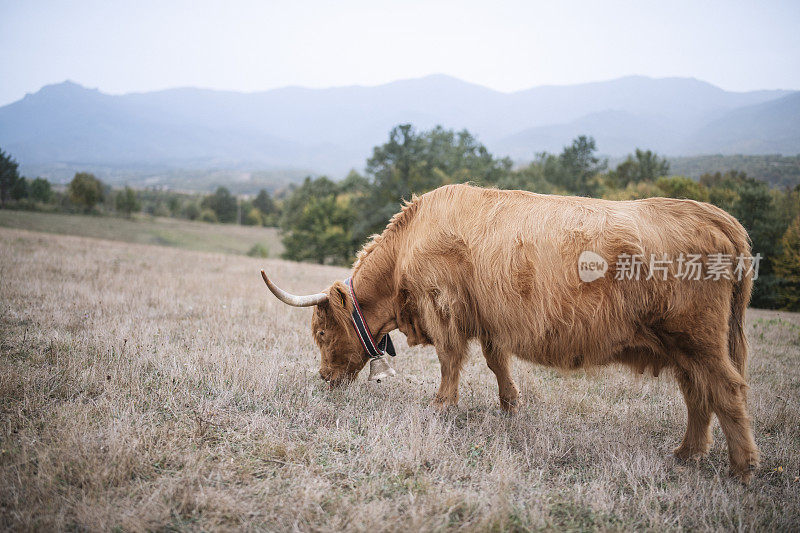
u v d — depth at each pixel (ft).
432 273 14.12
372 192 158.40
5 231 74.79
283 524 8.89
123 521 8.54
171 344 19.08
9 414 12.05
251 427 12.47
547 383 19.22
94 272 36.11
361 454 11.78
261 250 181.88
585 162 233.76
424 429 13.24
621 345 12.52
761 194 107.14
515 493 10.66
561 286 12.40
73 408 12.49
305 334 23.62
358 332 15.75
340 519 9.12
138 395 13.91
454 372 14.67
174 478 9.95
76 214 298.56
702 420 12.78
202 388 14.99
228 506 9.20
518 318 12.98
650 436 14.78
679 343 12.03
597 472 12.05
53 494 9.18
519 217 13.34
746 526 9.80
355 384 16.94
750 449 11.59
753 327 33.76
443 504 9.76
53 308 23.03
